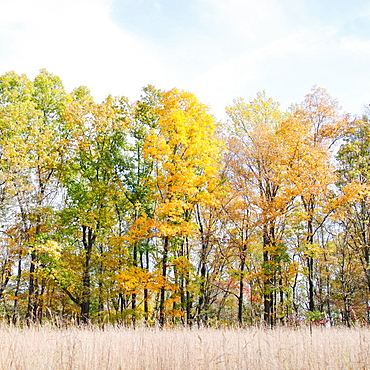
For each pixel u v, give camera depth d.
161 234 17.16
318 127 22.34
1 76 21.25
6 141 18.53
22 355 6.28
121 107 22.73
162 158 17.92
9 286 20.48
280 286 18.56
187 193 17.66
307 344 7.20
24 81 21.95
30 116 19.94
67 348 6.48
